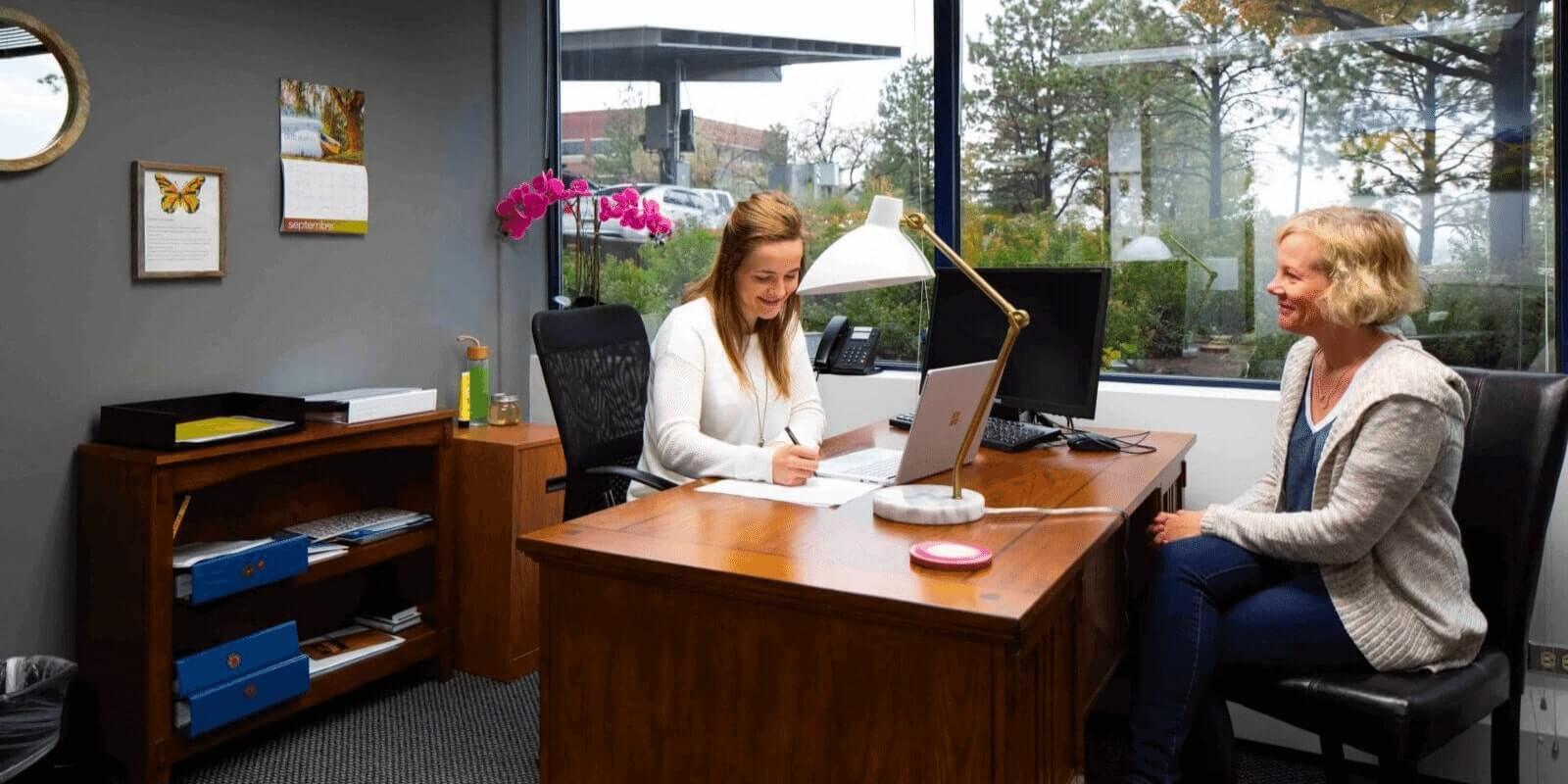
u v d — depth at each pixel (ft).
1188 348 9.41
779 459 6.81
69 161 7.97
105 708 7.97
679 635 5.21
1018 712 4.62
